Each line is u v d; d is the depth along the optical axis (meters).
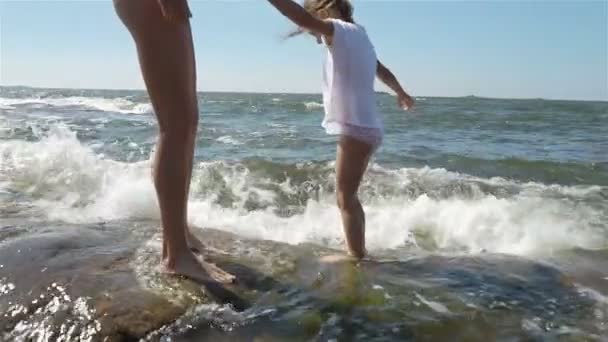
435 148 10.06
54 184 5.45
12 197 4.84
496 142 11.68
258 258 2.96
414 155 8.91
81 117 15.99
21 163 6.27
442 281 2.78
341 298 2.48
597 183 7.10
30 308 2.25
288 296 2.49
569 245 4.13
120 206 4.44
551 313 2.48
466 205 5.12
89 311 2.21
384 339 2.16
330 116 3.11
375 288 2.61
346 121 3.04
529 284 2.82
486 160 8.39
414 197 5.59
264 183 6.15
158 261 2.74
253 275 2.69
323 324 2.25
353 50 3.02
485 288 2.71
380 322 2.29
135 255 2.82
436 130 14.39
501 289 2.71
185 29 2.52
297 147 9.52
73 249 2.89
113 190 5.02
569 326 2.36
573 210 5.25
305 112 22.48
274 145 9.77
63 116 16.28
